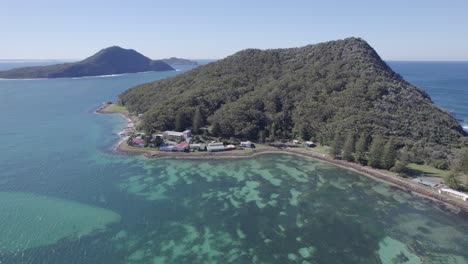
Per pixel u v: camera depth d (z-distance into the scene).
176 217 68.44
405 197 80.44
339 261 55.56
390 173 93.19
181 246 58.53
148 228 63.94
